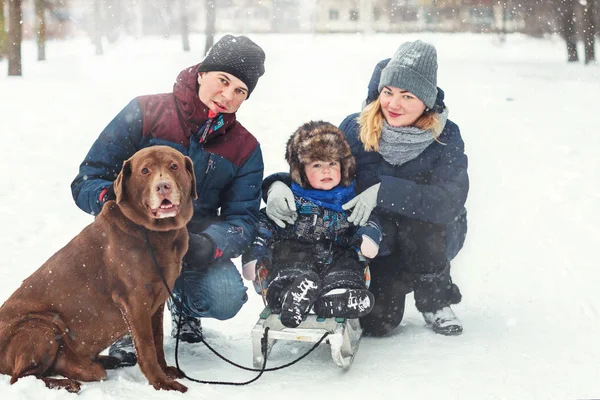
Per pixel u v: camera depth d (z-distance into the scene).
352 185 4.11
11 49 21.30
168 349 3.97
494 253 6.18
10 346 3.08
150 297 3.18
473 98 16.28
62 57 30.95
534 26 41.16
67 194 8.12
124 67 24.89
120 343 3.73
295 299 3.44
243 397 3.18
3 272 5.50
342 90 16.75
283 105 14.19
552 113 14.02
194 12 56.19
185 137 3.71
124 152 3.71
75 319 3.22
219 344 4.09
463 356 3.78
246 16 63.09
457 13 55.47
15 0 21.09
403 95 4.04
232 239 3.66
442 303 4.25
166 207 3.01
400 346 4.01
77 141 11.02
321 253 3.91
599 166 9.34
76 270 3.21
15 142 10.74
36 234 6.66
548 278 5.45
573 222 7.04
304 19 63.47
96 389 3.09
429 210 4.00
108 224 3.18
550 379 3.43
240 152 3.82
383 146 4.17
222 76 3.62
